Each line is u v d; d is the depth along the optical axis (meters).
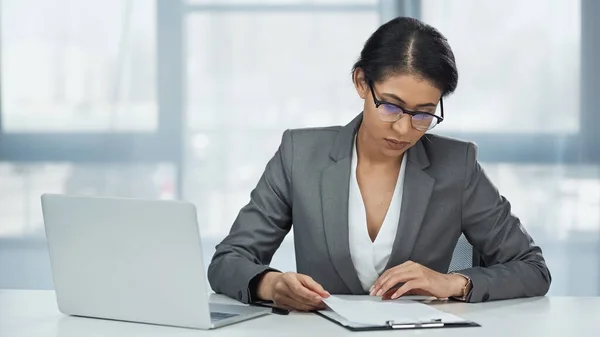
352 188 2.19
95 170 4.66
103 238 1.75
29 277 4.68
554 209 4.62
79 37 4.66
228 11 4.65
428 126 1.96
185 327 1.71
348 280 2.18
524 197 4.64
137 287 1.74
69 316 1.86
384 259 2.17
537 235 4.64
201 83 4.66
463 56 4.63
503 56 4.62
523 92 4.63
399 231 2.15
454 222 2.22
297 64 4.67
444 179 2.20
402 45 1.93
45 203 1.81
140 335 1.65
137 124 4.66
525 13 4.62
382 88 1.94
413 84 1.91
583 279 4.62
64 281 1.83
